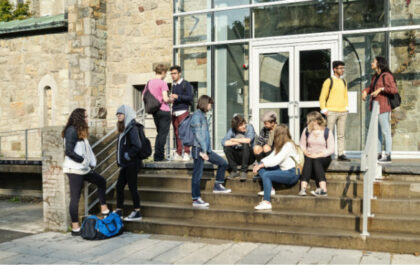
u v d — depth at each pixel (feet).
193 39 33.17
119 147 20.67
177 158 27.14
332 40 28.66
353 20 28.43
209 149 21.13
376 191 19.92
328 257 16.17
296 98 29.55
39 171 32.48
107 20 38.63
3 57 43.86
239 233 18.84
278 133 20.27
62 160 21.83
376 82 22.39
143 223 20.67
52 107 41.55
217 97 32.19
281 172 20.07
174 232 20.07
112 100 38.52
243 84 31.37
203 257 16.60
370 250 16.98
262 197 20.76
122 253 17.47
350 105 28.37
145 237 19.93
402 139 27.37
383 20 27.71
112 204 23.03
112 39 38.50
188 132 21.13
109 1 38.50
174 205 21.70
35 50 42.24
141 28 37.40
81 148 20.47
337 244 17.40
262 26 30.94
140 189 23.41
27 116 42.93
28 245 19.20
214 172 23.53
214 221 20.35
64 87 40.98
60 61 41.11
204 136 20.58
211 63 32.27
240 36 31.58
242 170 21.91
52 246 18.92
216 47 32.30
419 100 27.02
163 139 25.99
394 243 16.65
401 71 27.40
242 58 31.42
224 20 32.09
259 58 30.76
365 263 15.40
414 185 19.44
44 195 22.43
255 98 30.76
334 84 23.31
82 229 19.95
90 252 17.76
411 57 27.20
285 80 29.91
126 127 20.36
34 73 42.39
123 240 19.49
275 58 30.30
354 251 16.94
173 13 33.68
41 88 42.04
